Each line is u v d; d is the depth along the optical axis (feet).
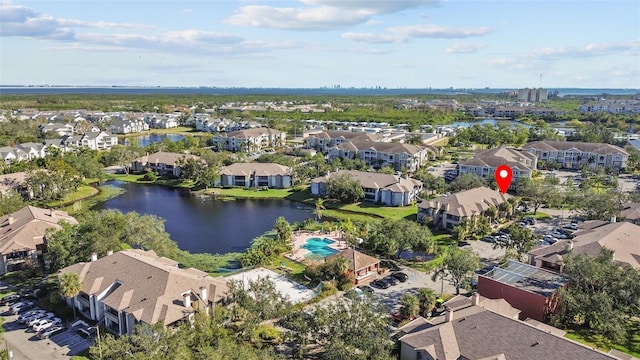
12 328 219.82
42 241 294.46
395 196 440.04
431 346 176.45
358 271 278.67
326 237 357.41
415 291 261.85
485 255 313.94
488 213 378.73
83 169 518.37
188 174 536.83
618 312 204.13
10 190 424.87
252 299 213.25
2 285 266.57
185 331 178.91
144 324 188.24
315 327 189.88
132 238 285.23
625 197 400.26
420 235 301.43
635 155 589.73
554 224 386.11
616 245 266.77
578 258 230.07
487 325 181.98
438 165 641.40
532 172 556.51
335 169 533.14
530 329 173.78
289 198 481.05
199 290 217.36
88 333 212.84
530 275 242.17
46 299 244.01
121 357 166.50
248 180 520.01
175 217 414.41
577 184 516.32
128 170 601.21
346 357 172.04
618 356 173.27
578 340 207.21
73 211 426.10
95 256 250.98
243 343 194.08
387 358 171.01
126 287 218.79
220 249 336.08
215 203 463.83
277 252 322.14
